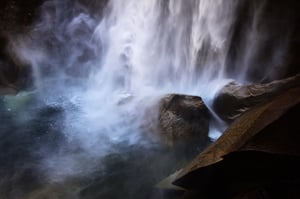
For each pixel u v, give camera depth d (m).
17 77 9.20
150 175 5.30
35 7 10.16
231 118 6.29
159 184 4.80
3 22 9.66
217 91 6.72
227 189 3.68
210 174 3.85
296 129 3.51
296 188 3.28
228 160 3.77
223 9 7.90
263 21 7.66
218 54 8.22
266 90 5.99
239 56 8.15
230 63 8.25
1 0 9.78
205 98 6.96
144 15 9.02
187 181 3.96
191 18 8.30
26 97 8.58
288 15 7.34
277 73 7.60
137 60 9.06
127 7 9.34
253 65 8.03
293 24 7.36
